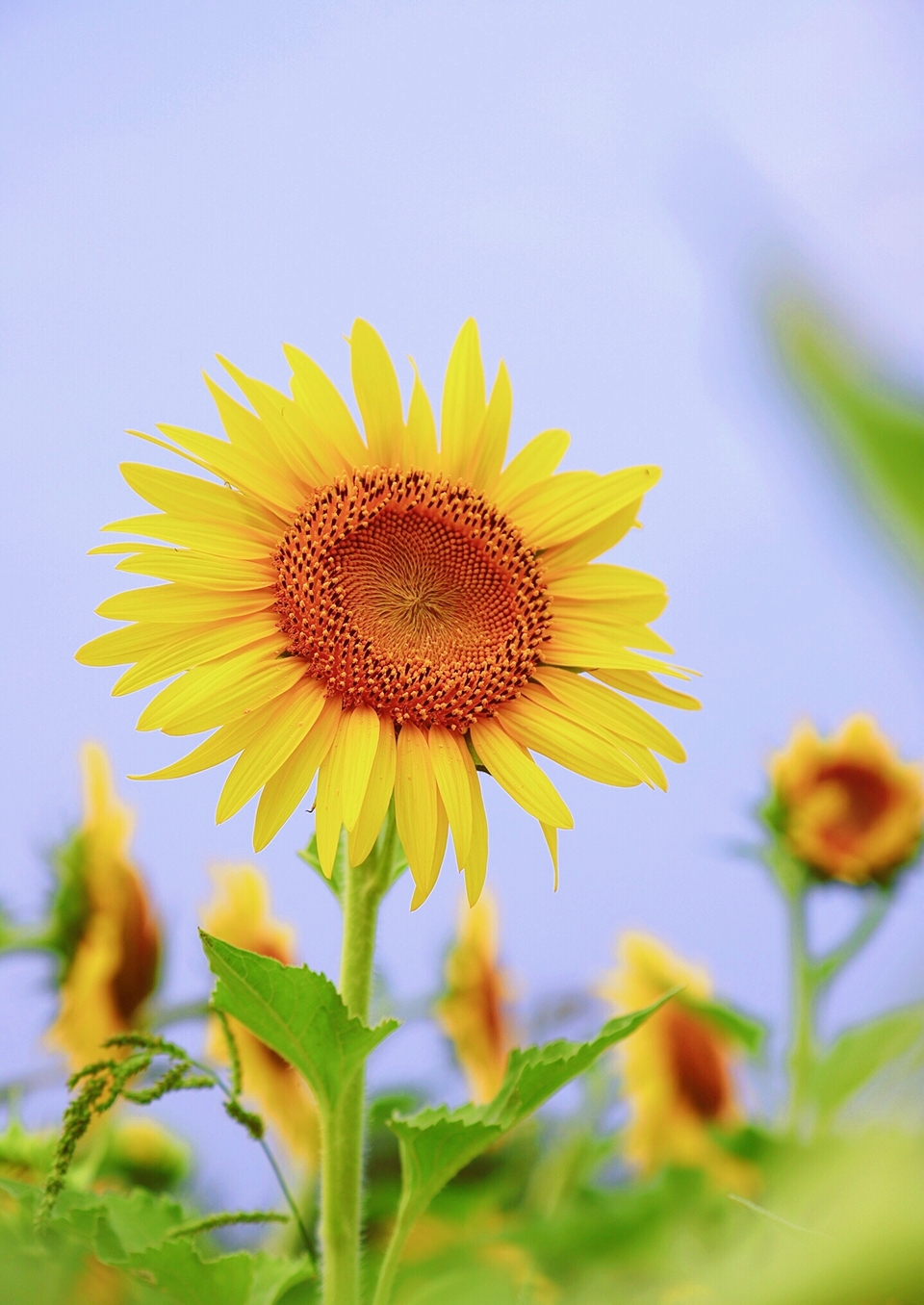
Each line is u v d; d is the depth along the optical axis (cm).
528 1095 117
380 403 126
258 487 123
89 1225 114
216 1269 114
